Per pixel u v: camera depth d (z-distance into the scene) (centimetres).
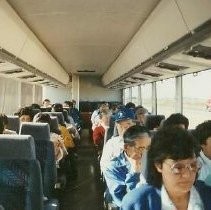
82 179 836
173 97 852
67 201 671
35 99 1638
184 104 779
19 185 317
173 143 157
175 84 830
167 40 518
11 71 855
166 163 157
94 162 1047
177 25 457
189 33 425
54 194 465
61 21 620
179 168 155
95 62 1329
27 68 821
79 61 1297
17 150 320
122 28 684
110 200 379
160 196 162
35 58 840
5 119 569
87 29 692
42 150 459
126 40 816
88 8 535
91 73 1914
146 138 313
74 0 490
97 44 880
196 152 163
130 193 169
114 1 499
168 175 157
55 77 1407
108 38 793
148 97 1188
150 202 161
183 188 156
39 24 641
